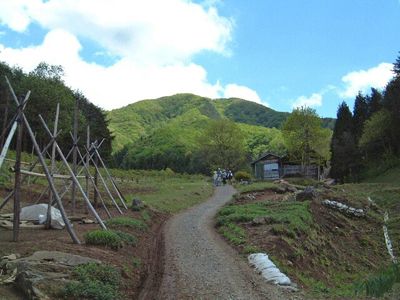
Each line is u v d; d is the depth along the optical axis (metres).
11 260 10.36
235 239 18.41
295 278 14.75
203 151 89.56
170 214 28.03
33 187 26.45
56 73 60.44
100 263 11.24
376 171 67.56
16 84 53.78
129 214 22.83
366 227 31.69
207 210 30.38
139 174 60.00
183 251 16.28
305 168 67.25
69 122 51.25
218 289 11.56
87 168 23.34
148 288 11.39
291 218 22.52
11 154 36.75
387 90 74.44
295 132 65.81
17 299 8.48
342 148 75.38
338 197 36.03
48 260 10.72
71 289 9.05
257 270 13.87
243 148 89.88
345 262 22.28
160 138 151.75
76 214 21.38
